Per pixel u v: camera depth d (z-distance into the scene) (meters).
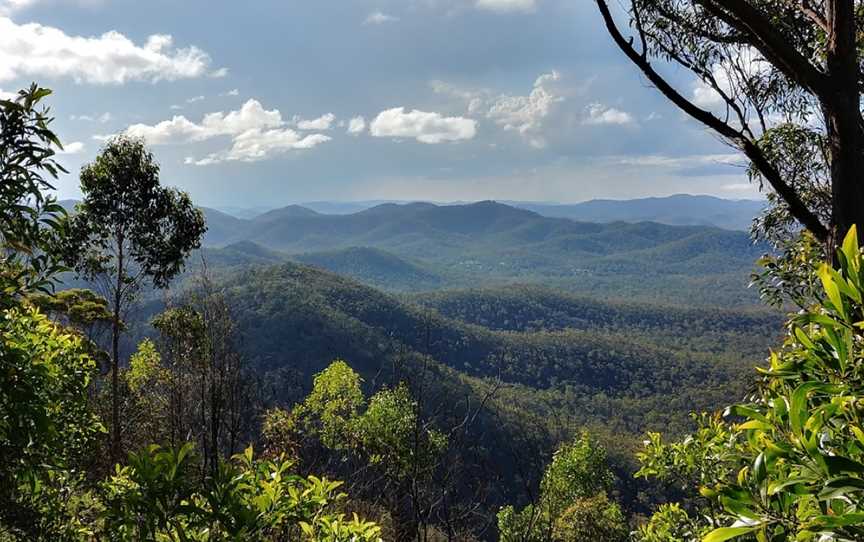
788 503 1.30
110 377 17.20
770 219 5.97
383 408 12.30
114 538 2.63
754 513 1.32
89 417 4.83
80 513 4.00
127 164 18.67
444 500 5.32
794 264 5.05
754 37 3.93
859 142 3.40
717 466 3.78
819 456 1.17
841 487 1.12
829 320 1.33
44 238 3.50
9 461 3.59
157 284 19.41
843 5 3.46
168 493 2.52
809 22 4.77
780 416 1.48
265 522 2.80
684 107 3.96
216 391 6.21
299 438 8.29
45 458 3.88
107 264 18.56
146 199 18.92
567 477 22.38
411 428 11.62
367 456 12.27
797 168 5.29
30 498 3.83
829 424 1.34
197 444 6.29
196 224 20.12
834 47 3.48
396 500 5.98
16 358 3.52
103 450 6.75
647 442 4.25
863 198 3.37
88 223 18.11
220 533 2.72
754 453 1.66
